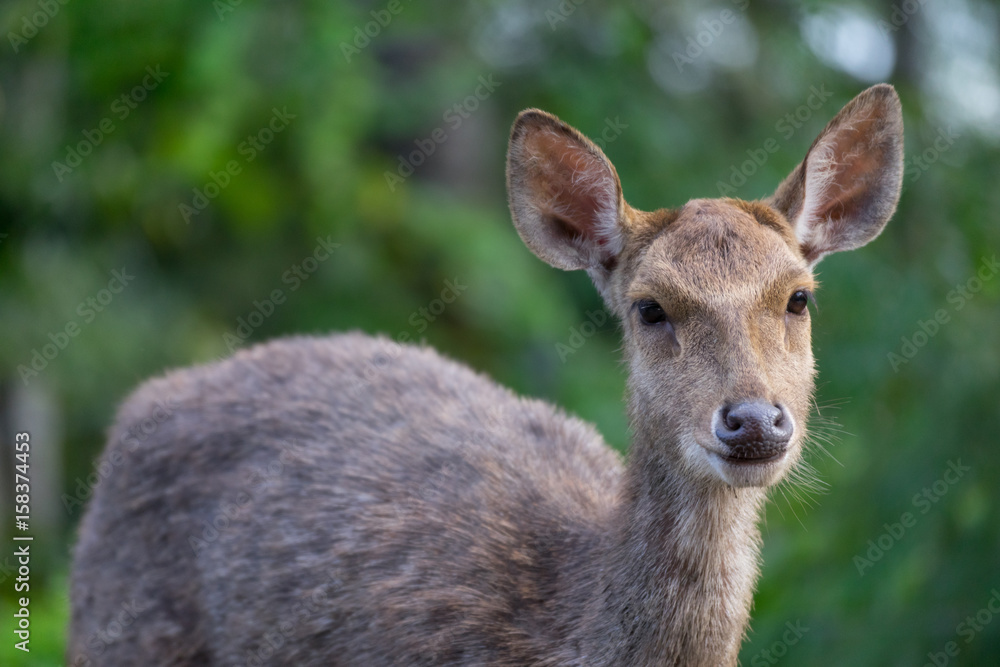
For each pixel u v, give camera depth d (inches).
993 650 370.6
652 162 708.0
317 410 345.4
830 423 361.1
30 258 611.2
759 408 252.5
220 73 576.4
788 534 473.4
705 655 276.7
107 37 581.3
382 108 715.4
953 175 490.3
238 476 339.3
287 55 611.5
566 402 661.3
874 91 306.3
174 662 340.5
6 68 592.7
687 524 272.5
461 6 695.7
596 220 313.4
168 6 577.6
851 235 323.3
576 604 285.6
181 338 652.7
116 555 356.2
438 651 294.4
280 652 321.4
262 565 326.3
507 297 690.2
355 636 309.4
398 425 339.3
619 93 711.7
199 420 353.4
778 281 272.1
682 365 269.6
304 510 326.3
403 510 317.7
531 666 284.4
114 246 656.4
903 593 397.7
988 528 384.5
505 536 304.2
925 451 402.3
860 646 396.2
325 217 674.8
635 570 275.4
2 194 590.9
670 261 277.1
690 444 264.4
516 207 316.2
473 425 339.3
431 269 720.3
